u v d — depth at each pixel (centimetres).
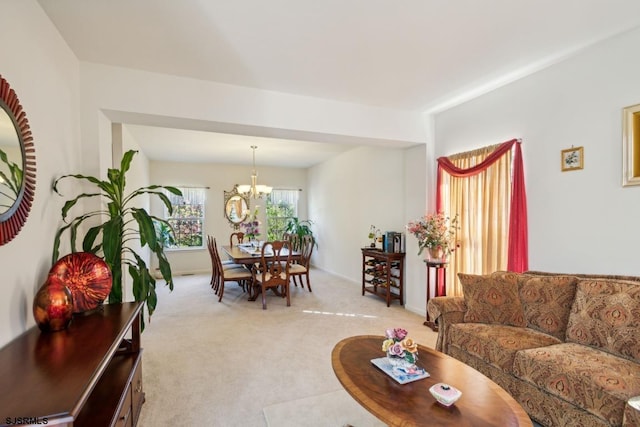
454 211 380
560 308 232
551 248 281
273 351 307
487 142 339
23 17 166
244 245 638
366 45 239
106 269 192
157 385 246
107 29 211
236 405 221
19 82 162
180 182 717
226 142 528
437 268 378
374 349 205
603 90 245
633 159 228
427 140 407
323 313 424
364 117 370
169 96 283
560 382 176
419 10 197
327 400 227
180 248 718
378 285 493
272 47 240
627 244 233
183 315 417
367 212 575
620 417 150
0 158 140
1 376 113
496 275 274
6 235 144
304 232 750
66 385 108
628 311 193
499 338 224
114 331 158
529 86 297
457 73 290
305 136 365
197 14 198
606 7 197
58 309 155
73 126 239
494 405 145
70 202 208
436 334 348
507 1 190
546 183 285
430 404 145
